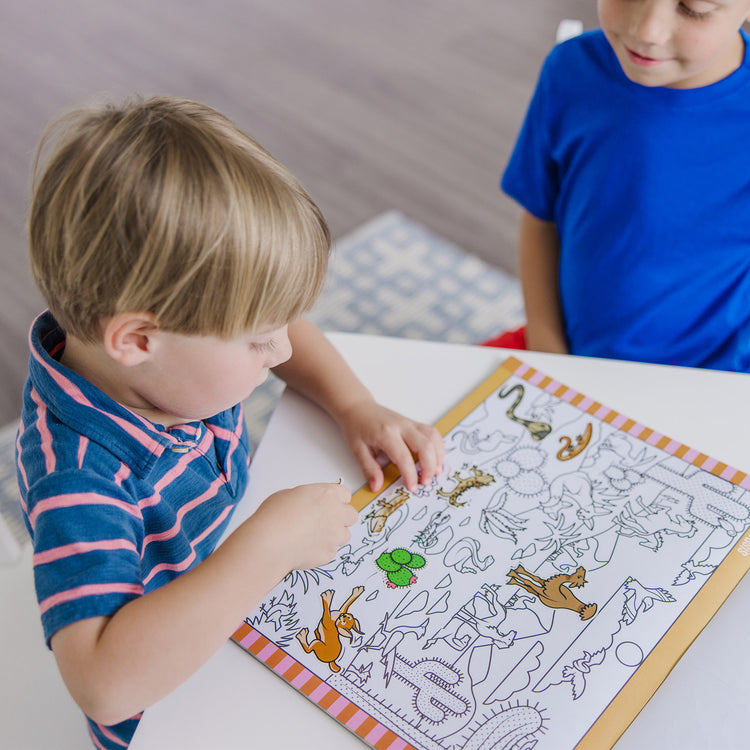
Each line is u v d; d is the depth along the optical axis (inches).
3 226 79.1
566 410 30.6
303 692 22.6
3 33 105.2
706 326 41.9
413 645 23.5
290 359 31.8
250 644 23.7
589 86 39.4
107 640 21.4
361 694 22.5
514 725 21.6
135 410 26.0
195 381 23.8
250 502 28.6
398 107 92.0
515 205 81.0
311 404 31.8
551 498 27.5
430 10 106.7
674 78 34.6
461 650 23.3
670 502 27.2
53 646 21.7
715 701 21.9
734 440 29.3
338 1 109.4
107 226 20.3
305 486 25.9
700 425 29.9
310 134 88.7
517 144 44.6
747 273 40.1
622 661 22.8
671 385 31.5
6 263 75.8
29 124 90.4
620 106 38.4
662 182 38.7
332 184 83.0
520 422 30.3
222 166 20.9
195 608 22.1
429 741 21.5
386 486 28.3
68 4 110.7
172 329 22.0
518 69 96.7
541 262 46.8
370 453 29.2
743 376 31.9
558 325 45.8
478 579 25.1
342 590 25.0
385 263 75.3
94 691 21.2
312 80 96.0
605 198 40.4
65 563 21.8
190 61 99.4
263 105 92.4
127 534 23.2
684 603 24.2
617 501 27.3
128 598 22.3
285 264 22.1
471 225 79.0
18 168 85.1
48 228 21.2
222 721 22.1
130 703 21.6
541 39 100.8
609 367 32.4
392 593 24.9
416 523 26.9
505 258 76.0
